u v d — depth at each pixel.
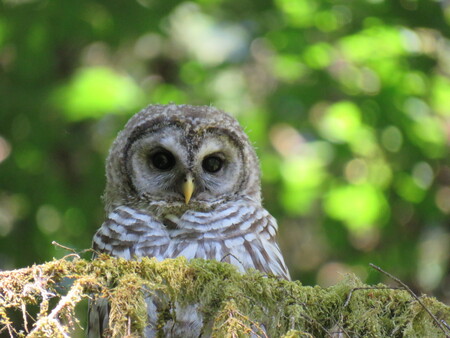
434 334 5.86
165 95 14.34
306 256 15.67
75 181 14.04
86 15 13.86
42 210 13.71
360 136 13.85
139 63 16.28
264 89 15.68
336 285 6.02
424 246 14.84
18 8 13.86
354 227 13.94
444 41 14.63
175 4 14.29
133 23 14.08
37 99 13.38
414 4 14.38
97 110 12.95
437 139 14.16
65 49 14.66
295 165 13.94
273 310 5.79
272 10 14.86
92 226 13.68
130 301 5.47
